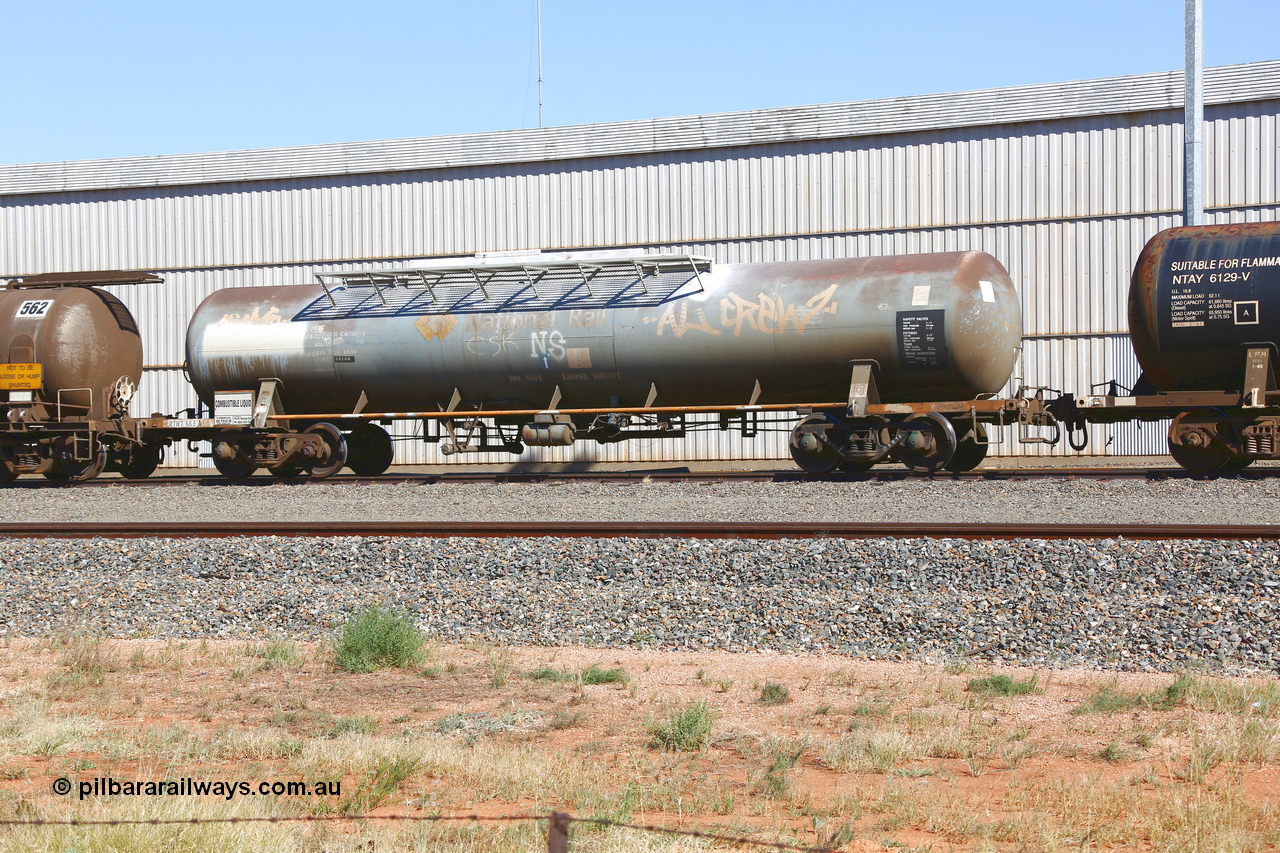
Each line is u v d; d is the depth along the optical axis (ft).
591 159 98.84
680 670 28.27
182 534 45.39
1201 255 59.11
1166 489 52.29
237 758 21.90
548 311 68.90
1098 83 87.45
